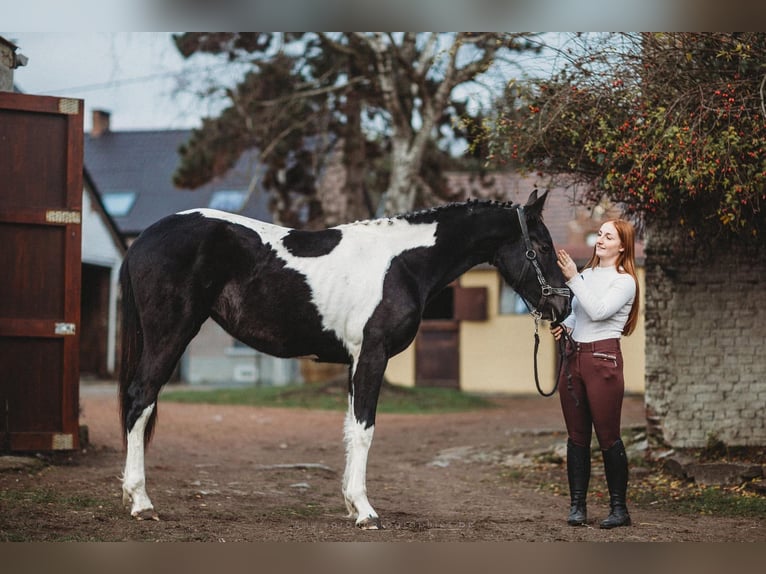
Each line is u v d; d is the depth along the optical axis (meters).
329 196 21.38
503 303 22.45
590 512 6.67
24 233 7.42
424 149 17.14
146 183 28.78
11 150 7.40
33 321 7.40
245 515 5.95
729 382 8.33
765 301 8.29
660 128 6.54
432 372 22.69
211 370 25.08
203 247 5.57
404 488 7.99
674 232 8.39
